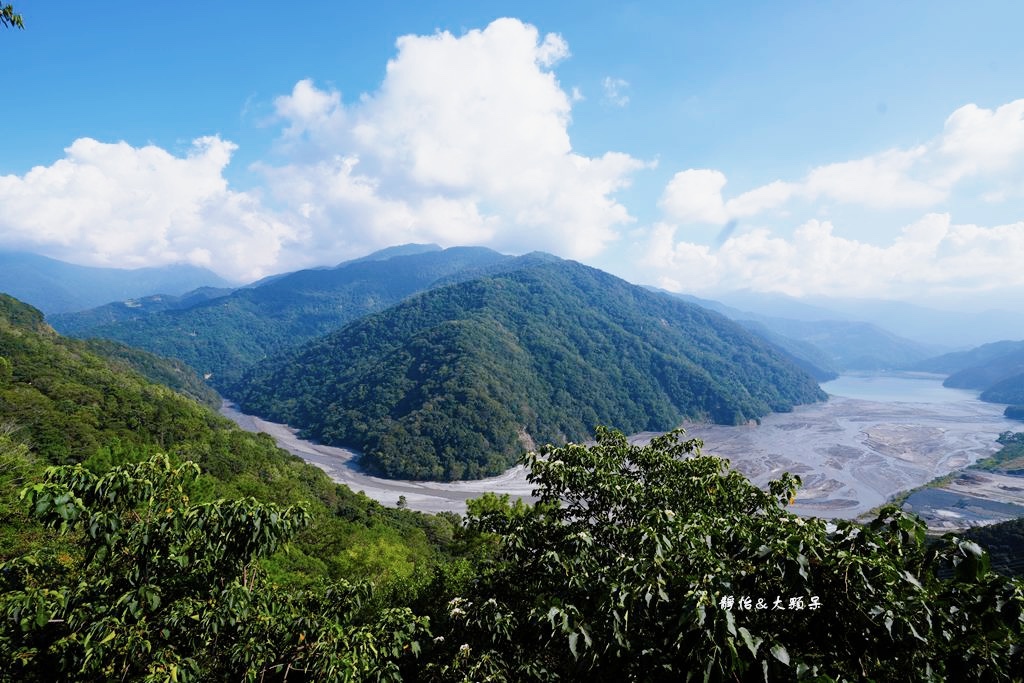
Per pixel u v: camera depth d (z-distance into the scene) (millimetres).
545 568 7656
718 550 6238
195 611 7766
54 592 7168
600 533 8438
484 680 6578
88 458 42938
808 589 4617
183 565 7645
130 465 7441
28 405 55562
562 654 7102
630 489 8844
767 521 5918
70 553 15766
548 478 9102
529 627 7402
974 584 4715
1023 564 49719
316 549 33844
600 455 9695
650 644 5484
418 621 8242
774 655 4211
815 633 4770
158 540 7465
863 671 4695
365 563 30688
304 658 8078
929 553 5090
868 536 5000
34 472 27359
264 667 8250
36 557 8445
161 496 7660
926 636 4594
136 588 7332
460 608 7746
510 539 8227
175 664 6961
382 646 7867
